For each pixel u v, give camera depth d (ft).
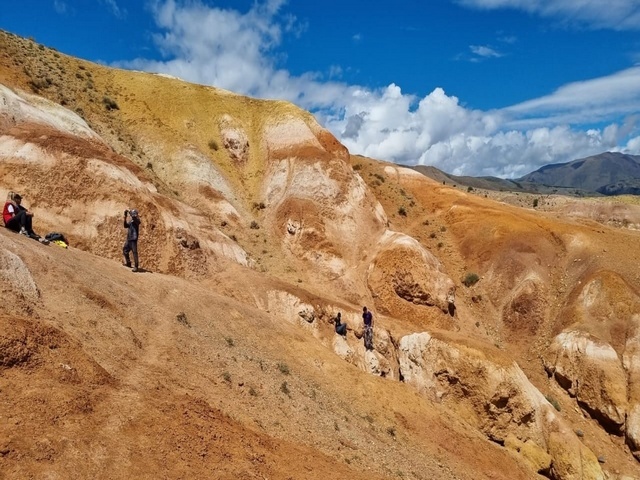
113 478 23.77
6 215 54.13
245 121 148.77
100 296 44.96
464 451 73.41
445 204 165.78
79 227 75.51
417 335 96.12
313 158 132.05
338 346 88.22
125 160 95.14
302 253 114.93
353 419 62.13
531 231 143.95
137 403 30.91
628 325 110.93
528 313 124.98
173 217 88.94
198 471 27.43
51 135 82.94
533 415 87.66
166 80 151.23
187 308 61.62
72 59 138.62
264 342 68.64
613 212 203.21
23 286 36.94
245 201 128.77
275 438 39.93
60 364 29.76
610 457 95.30
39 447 22.89
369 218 128.16
